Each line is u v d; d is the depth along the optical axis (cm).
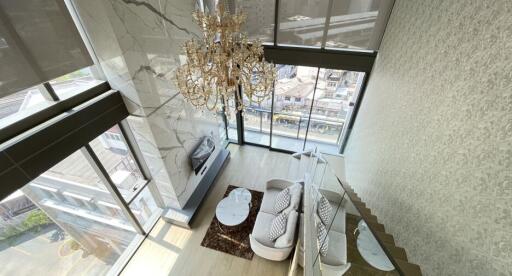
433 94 216
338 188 301
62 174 287
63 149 265
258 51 249
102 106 311
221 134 680
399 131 286
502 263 121
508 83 131
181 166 466
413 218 217
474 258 139
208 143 548
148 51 338
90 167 323
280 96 610
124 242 433
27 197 257
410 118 259
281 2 449
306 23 462
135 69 317
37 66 237
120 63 303
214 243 447
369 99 472
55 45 252
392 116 319
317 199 372
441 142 190
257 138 732
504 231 121
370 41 453
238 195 504
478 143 149
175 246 443
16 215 251
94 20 270
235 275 399
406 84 286
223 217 454
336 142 695
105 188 357
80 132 284
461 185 158
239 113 634
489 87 146
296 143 712
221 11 221
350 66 490
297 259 365
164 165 411
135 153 405
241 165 648
